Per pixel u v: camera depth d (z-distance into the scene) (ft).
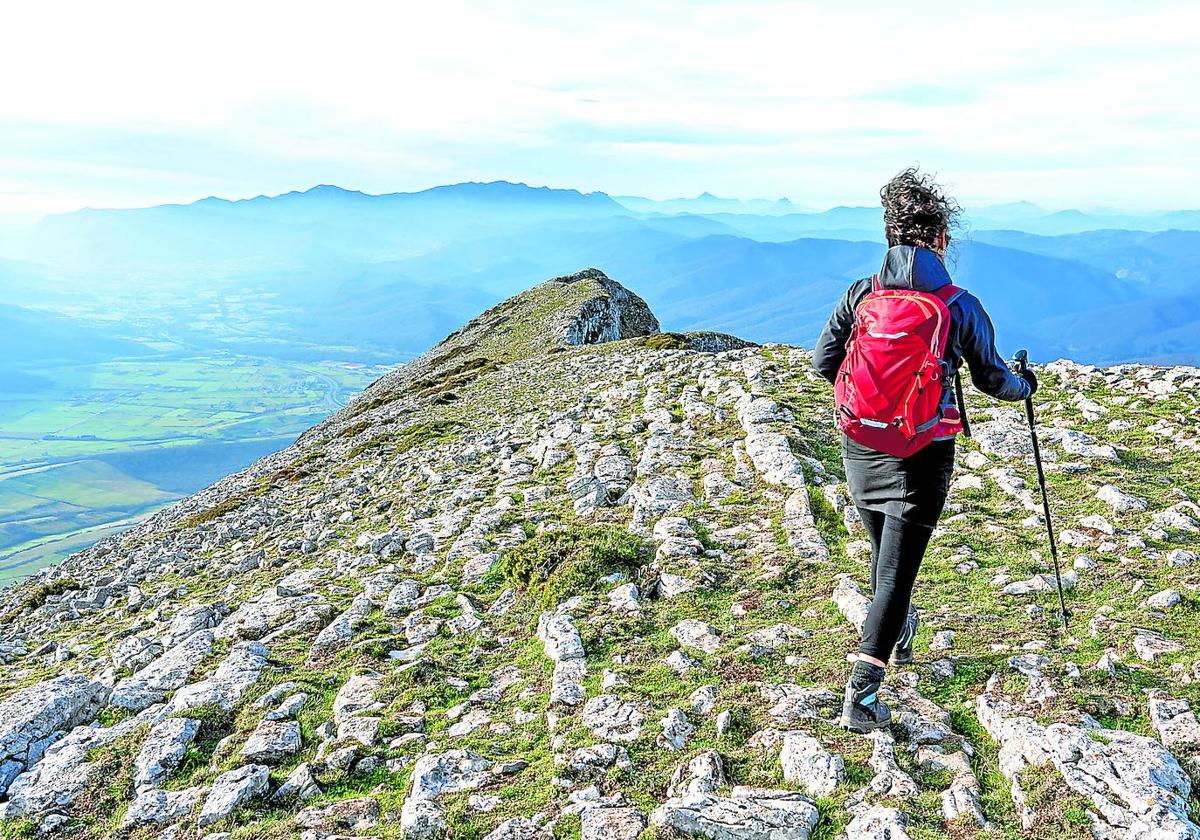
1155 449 40.86
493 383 135.64
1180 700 18.26
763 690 21.45
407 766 20.89
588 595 30.58
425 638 30.09
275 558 51.57
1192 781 15.51
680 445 49.67
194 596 47.93
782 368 70.28
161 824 19.97
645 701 21.80
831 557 31.63
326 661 28.78
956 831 15.17
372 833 17.76
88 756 23.52
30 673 38.65
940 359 17.15
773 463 42.65
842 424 18.56
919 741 18.40
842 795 16.58
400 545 43.19
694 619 27.37
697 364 79.61
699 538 34.91
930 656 22.48
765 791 16.80
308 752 22.57
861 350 17.72
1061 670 20.45
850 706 18.45
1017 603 25.95
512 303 347.36
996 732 18.28
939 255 18.67
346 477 85.81
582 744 20.12
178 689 28.53
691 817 16.12
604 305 268.62
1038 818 15.17
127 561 72.79
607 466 48.39
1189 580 25.71
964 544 31.63
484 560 36.81
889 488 18.11
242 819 19.47
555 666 25.31
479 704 23.89
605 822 16.60
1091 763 15.94
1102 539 30.22
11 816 21.16
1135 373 56.54
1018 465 40.32
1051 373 60.13
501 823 17.34
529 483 50.72
